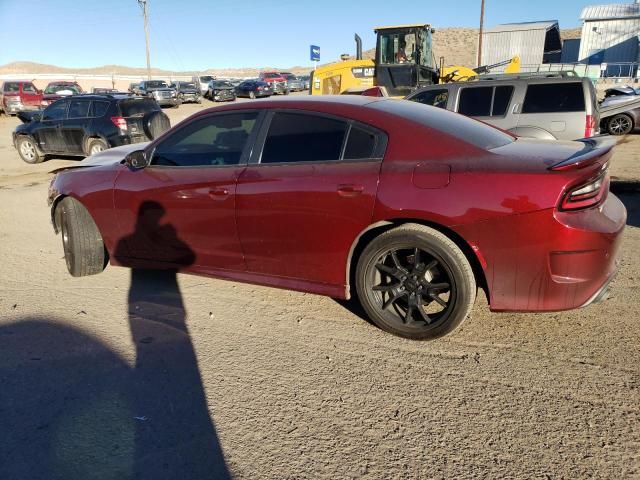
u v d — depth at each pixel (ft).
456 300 10.44
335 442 8.25
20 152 43.04
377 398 9.34
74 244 14.92
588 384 9.48
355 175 10.93
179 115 83.92
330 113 11.73
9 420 8.93
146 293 14.24
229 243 12.71
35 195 29.07
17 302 13.76
